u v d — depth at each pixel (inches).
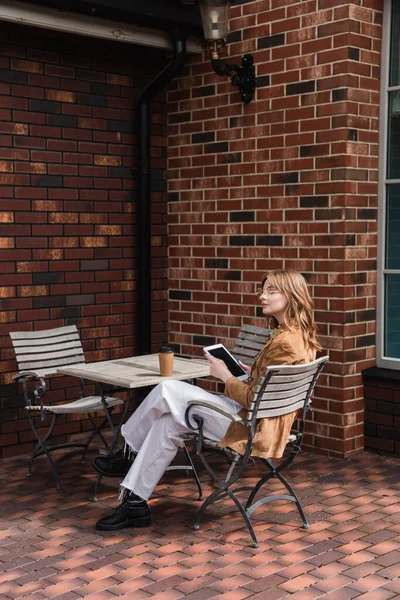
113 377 190.1
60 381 253.4
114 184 266.5
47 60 246.7
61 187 252.7
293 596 146.4
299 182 240.5
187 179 275.1
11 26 237.5
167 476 219.9
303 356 169.5
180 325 281.1
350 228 231.1
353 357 235.0
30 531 180.2
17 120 241.1
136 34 251.0
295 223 242.4
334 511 191.9
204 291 272.2
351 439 236.7
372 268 238.7
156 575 155.9
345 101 227.1
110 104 263.7
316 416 240.2
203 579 153.9
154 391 181.3
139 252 272.2
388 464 229.6
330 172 232.1
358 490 207.6
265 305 174.1
